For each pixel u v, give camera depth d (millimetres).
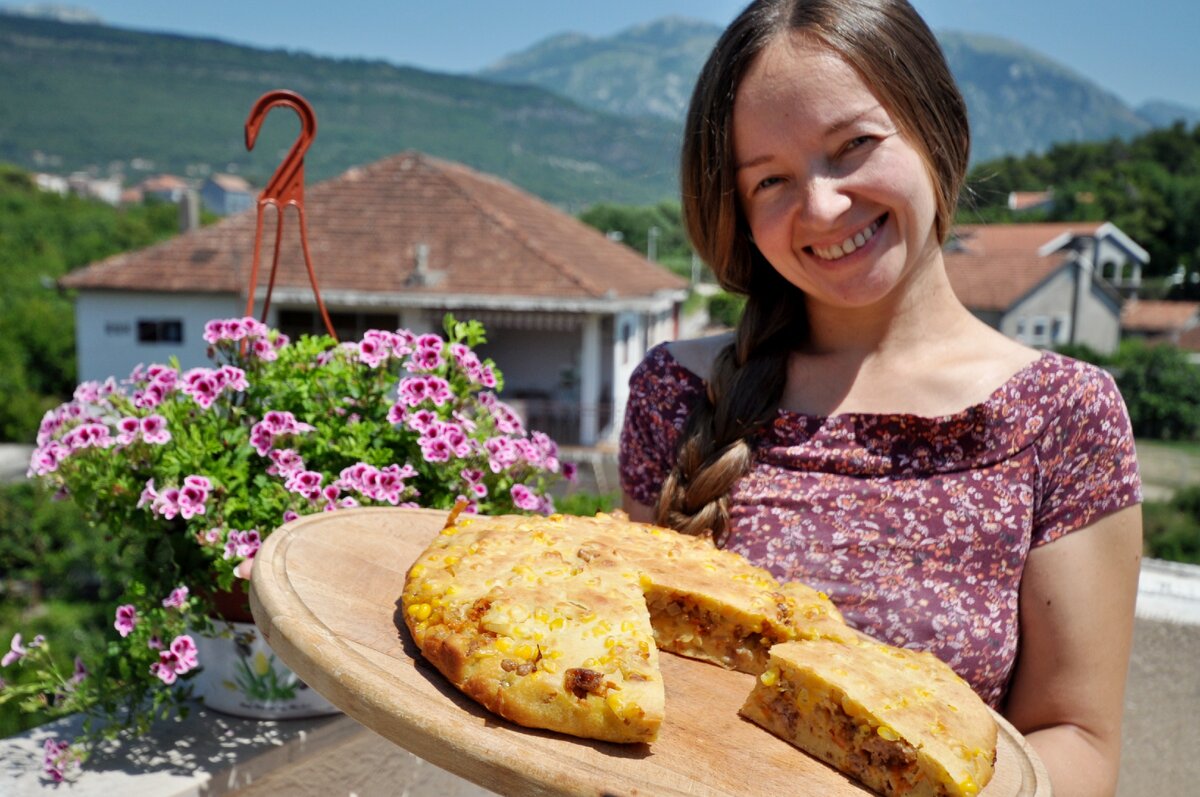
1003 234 53281
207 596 1836
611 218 45250
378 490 1879
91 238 45625
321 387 2033
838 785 1135
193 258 20375
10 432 25953
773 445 1660
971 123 1547
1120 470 1480
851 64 1389
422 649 1236
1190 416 34531
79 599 12664
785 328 1701
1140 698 2352
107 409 1972
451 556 1424
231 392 2029
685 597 1434
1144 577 2637
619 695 1126
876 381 1618
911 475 1559
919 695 1197
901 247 1465
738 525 1646
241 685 1866
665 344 1916
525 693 1133
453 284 18547
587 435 18062
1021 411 1516
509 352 19391
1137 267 58781
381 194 21359
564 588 1327
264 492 1854
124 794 1629
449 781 2172
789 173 1472
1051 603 1497
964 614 1476
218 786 1710
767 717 1246
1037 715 1534
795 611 1405
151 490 1768
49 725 1897
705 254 1724
